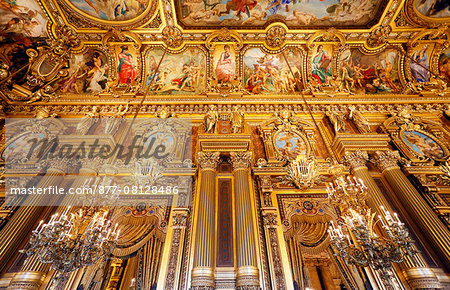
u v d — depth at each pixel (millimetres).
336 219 5879
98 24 8266
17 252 5133
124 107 8547
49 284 4703
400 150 7199
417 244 5281
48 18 7918
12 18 7777
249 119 8359
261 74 9414
